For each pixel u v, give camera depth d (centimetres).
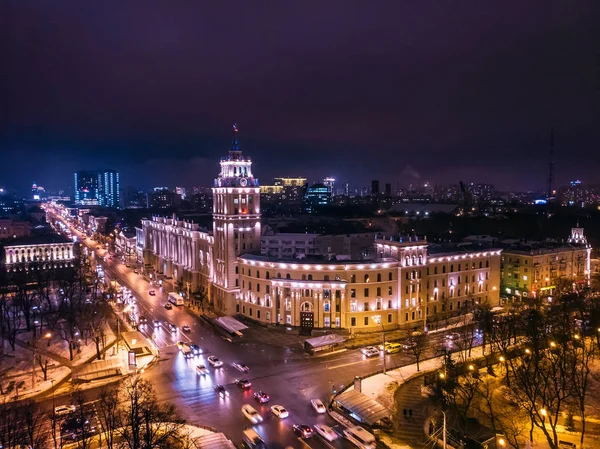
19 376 10225
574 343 9400
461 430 7212
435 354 11262
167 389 9456
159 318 14862
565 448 7056
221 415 8344
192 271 17900
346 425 7994
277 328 13462
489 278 15525
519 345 10681
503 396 8894
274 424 8025
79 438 7312
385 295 13238
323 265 13162
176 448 6962
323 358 11188
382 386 9381
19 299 15188
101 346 12094
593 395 8931
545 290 17212
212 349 11894
